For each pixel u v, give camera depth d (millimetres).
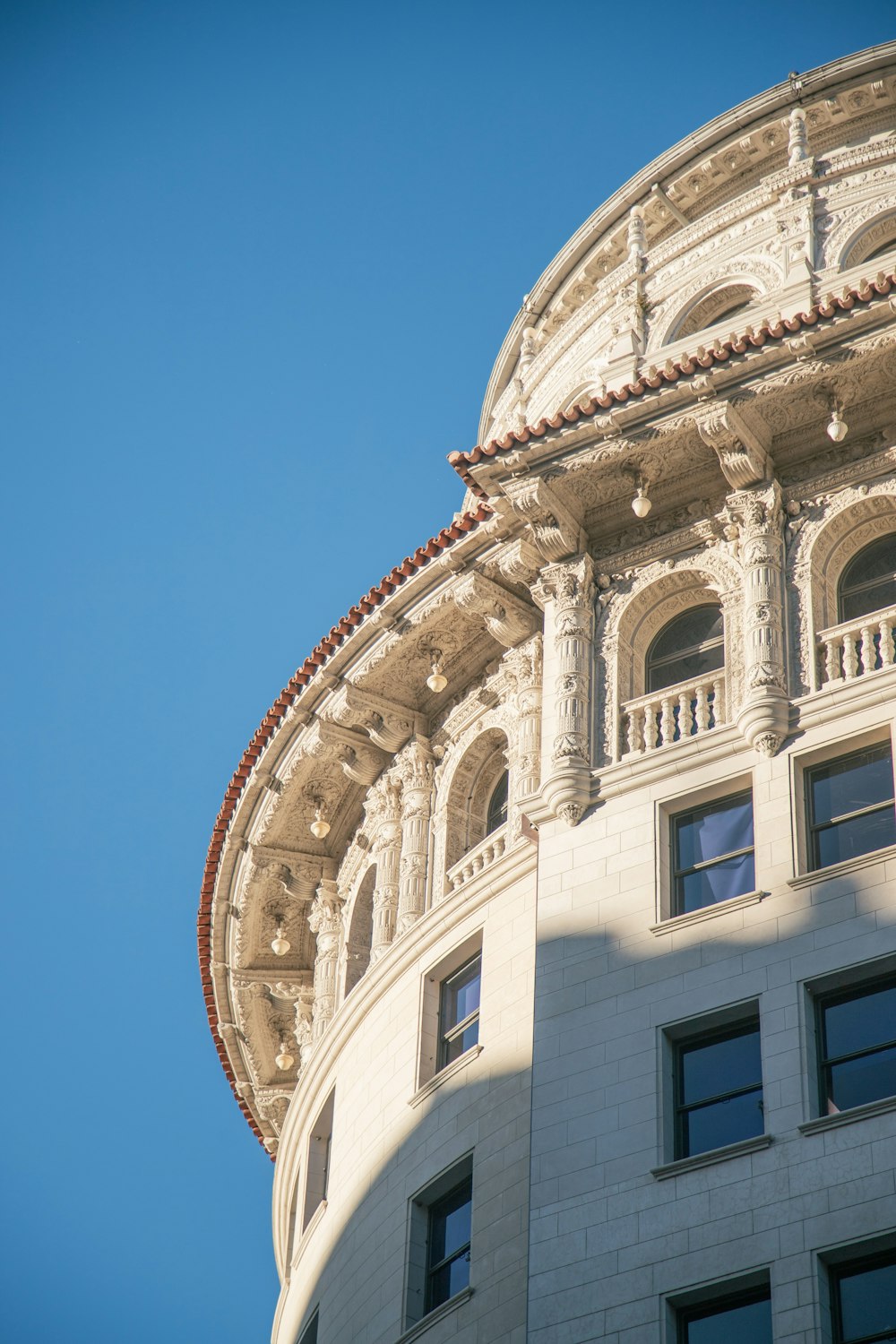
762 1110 45156
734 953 47156
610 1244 44594
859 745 49000
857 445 53875
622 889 49906
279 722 63531
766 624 51594
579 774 52375
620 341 67062
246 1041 69875
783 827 48406
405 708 61906
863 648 50656
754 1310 42781
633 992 48000
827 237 65062
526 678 57906
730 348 53219
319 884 65375
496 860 55219
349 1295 53812
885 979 45500
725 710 51906
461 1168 51281
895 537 53062
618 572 56031
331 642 61688
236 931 66812
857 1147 42906
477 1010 54562
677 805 50781
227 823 66375
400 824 61406
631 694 54188
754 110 68625
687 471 55375
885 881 46281
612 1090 46812
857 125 68375
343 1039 59312
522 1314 46688
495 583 58094
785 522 53781
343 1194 56094
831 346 52500
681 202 70688
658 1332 42875
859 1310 41656
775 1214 42969
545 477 55500
